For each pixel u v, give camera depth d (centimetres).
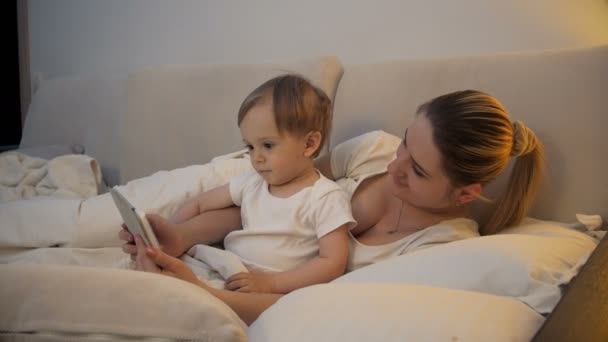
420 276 80
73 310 50
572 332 55
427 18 160
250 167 132
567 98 107
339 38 176
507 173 111
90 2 242
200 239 115
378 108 129
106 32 239
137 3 227
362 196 113
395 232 110
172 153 162
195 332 50
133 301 51
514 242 80
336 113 137
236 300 92
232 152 151
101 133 194
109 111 193
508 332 61
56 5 254
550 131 108
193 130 159
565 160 106
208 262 107
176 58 219
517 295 73
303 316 64
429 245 100
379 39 168
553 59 111
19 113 277
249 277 98
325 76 139
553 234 92
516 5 146
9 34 268
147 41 226
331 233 103
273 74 148
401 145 102
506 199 105
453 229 101
